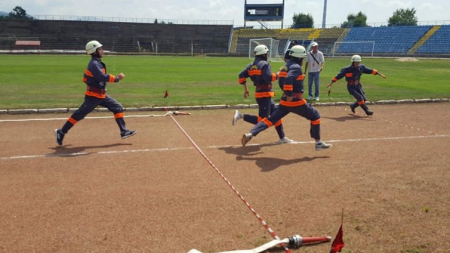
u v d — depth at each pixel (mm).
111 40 61094
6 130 9156
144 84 18672
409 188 5766
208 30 65188
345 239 4293
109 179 6023
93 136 8711
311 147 8016
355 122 10609
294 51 7242
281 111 7434
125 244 4141
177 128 9648
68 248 4051
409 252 4027
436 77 23531
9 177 6062
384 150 7797
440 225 4613
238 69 29109
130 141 8328
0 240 4191
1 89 15898
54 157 7117
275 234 4387
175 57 48969
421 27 57156
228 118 10977
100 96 7801
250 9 65812
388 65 35375
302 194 5520
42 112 11180
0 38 56344
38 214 4809
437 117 11375
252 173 6375
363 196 5465
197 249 4059
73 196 5363
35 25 60125
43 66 28391
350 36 61438
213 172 6410
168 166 6684
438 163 6953
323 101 13750
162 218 4742
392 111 12359
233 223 4645
